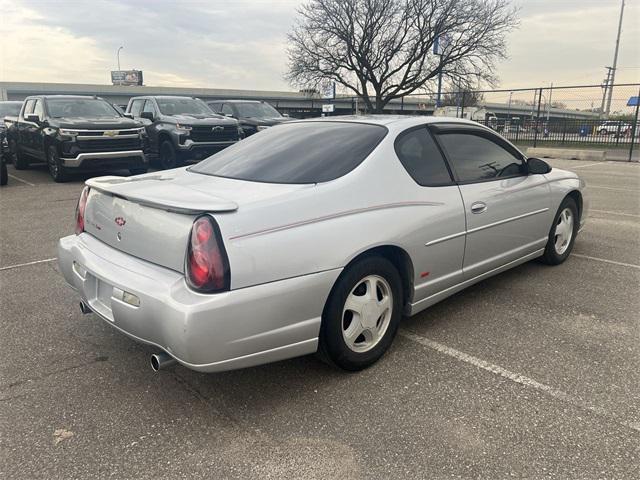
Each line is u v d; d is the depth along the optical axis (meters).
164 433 2.66
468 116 28.38
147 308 2.60
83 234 3.47
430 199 3.49
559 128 24.97
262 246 2.61
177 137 12.77
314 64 31.08
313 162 3.28
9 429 2.69
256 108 16.36
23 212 8.12
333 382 3.12
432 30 29.31
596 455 2.46
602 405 2.85
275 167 3.31
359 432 2.64
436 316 4.06
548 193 4.76
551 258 5.16
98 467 2.41
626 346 3.54
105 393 3.03
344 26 29.78
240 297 2.52
